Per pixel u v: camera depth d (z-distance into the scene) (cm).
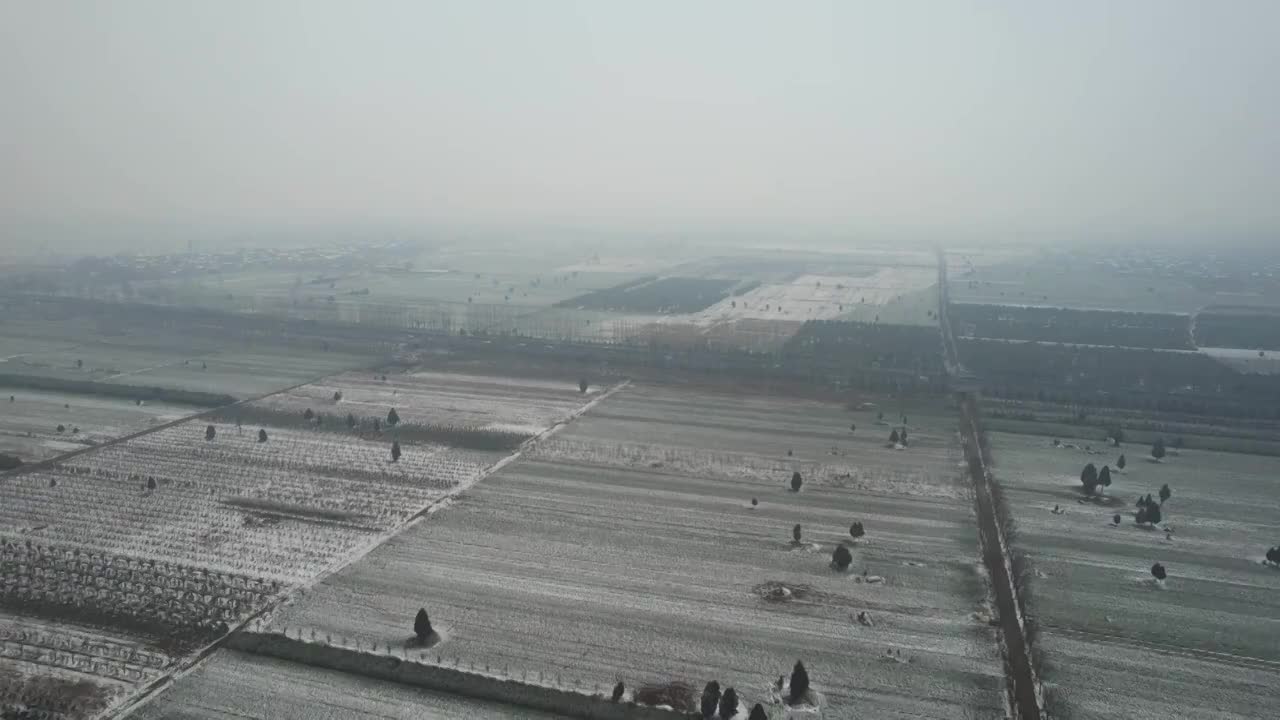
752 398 14625
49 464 10762
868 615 7238
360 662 6412
